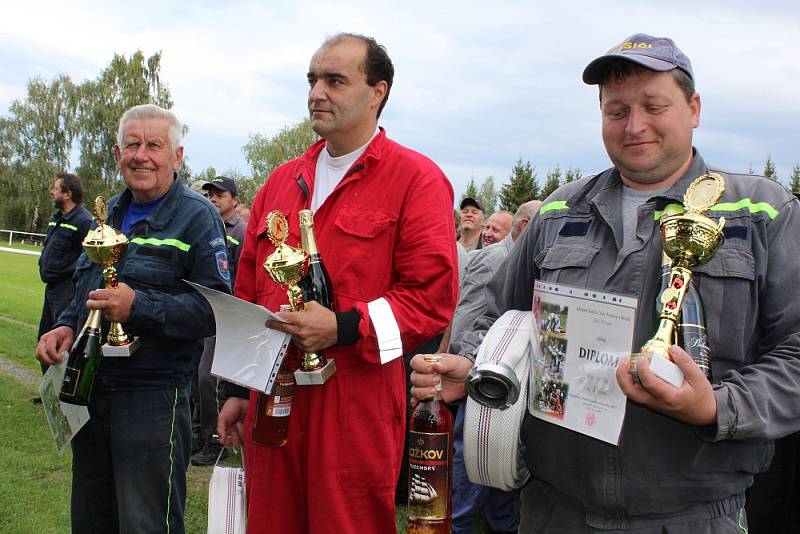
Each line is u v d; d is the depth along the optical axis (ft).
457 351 6.66
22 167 172.35
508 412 5.93
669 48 5.42
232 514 7.63
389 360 6.38
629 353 4.76
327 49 6.98
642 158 5.52
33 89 175.73
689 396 4.39
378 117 7.49
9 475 15.19
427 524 5.66
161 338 9.39
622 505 5.44
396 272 6.95
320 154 7.74
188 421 10.07
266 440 6.66
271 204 7.85
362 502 6.64
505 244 14.74
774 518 8.89
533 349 5.52
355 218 6.82
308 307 6.25
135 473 9.29
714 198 4.87
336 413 6.64
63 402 8.93
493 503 13.84
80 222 19.92
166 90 169.58
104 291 8.63
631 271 5.63
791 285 5.08
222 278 9.77
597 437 4.90
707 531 5.35
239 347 6.37
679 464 5.30
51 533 12.47
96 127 162.61
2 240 140.97
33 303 43.65
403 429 7.09
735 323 5.14
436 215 6.80
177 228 9.77
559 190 6.63
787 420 4.80
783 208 5.26
